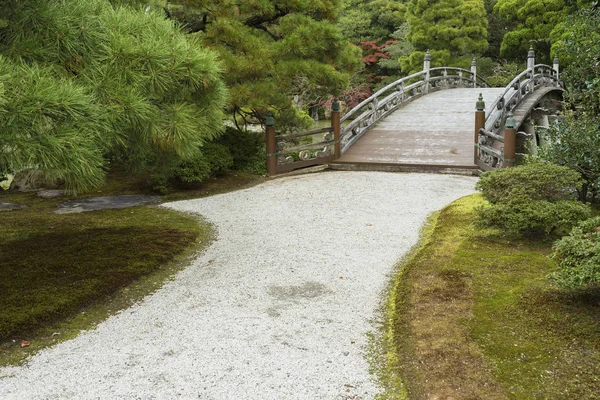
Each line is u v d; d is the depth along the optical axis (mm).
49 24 3186
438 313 3262
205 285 3939
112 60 3342
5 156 2818
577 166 5680
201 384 2602
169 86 3561
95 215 6184
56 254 4535
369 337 3096
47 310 3355
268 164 8680
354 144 10195
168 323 3301
